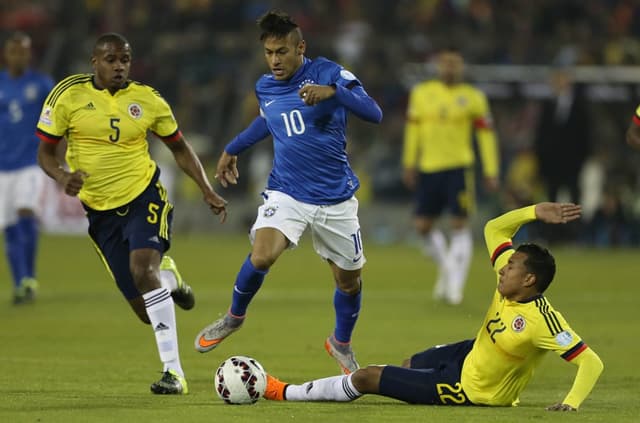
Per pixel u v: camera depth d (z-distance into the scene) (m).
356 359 34.00
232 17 108.00
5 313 44.28
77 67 104.19
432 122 51.22
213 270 64.94
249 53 106.06
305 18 107.44
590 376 23.64
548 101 84.50
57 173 27.95
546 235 88.44
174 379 26.58
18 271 47.34
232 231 97.81
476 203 92.44
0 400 25.14
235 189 99.06
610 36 106.00
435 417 23.16
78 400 25.22
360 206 95.81
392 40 105.62
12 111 46.47
